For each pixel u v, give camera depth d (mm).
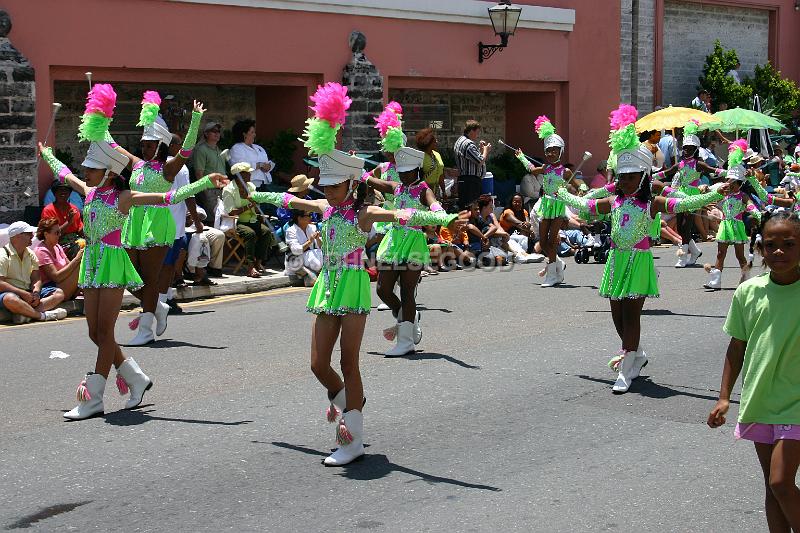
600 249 16031
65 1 13273
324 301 6172
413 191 9070
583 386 8094
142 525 5254
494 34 18562
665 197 7914
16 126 12750
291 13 15562
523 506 5539
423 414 7285
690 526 5297
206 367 8648
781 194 15734
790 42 25859
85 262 7156
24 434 6770
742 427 4598
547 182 13172
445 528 5223
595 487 5848
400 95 18844
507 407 7480
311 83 16141
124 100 15297
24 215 12867
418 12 17188
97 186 7199
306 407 7445
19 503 5566
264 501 5594
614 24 21031
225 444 6574
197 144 14648
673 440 6730
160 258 9477
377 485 5852
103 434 6777
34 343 9641
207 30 14664
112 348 7207
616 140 7914
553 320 10852
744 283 4660
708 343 9695
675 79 23312
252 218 13453
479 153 15773
